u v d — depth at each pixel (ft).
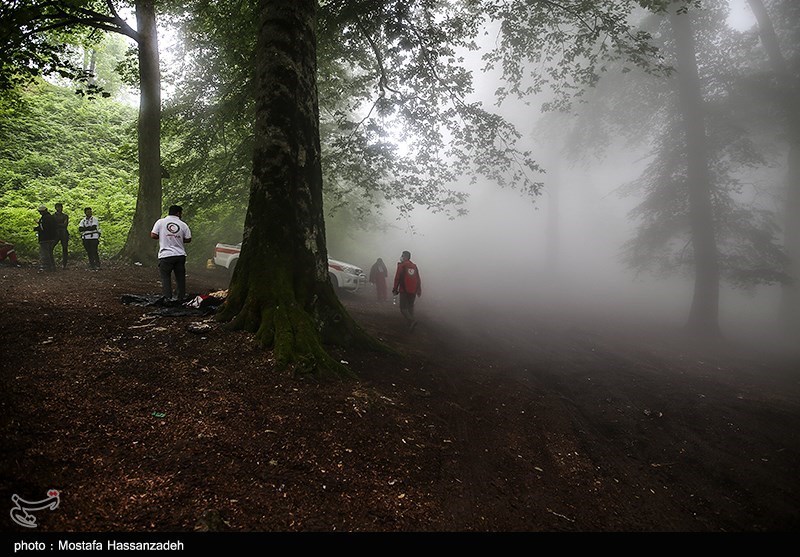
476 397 18.92
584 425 18.01
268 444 11.32
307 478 10.38
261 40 20.13
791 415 21.38
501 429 16.08
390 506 10.14
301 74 20.15
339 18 29.07
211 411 12.21
